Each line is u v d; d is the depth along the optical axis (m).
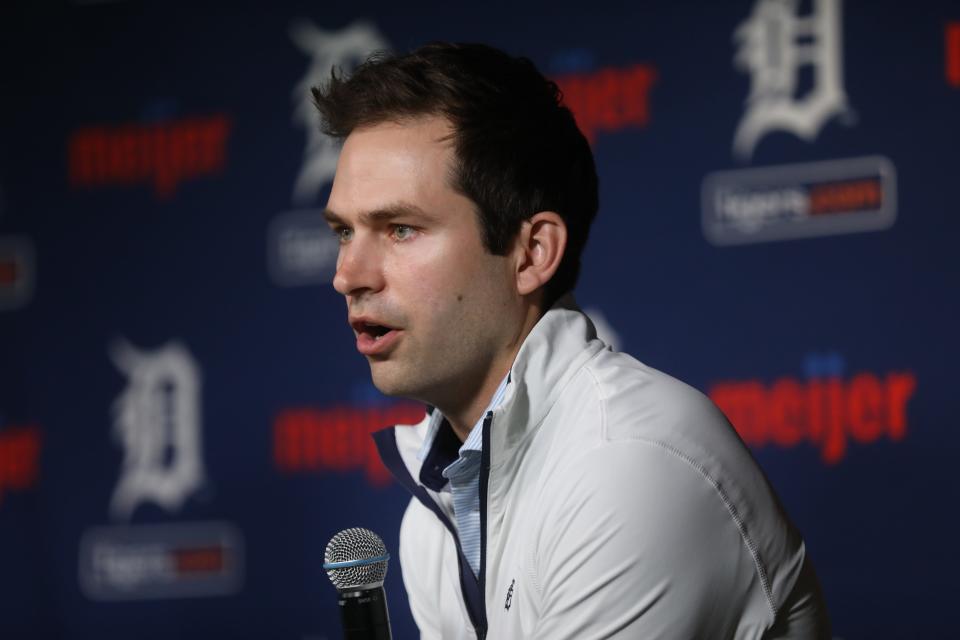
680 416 3.96
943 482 9.22
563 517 3.80
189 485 11.39
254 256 11.38
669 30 10.23
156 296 11.63
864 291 9.50
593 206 4.69
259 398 11.25
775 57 9.89
